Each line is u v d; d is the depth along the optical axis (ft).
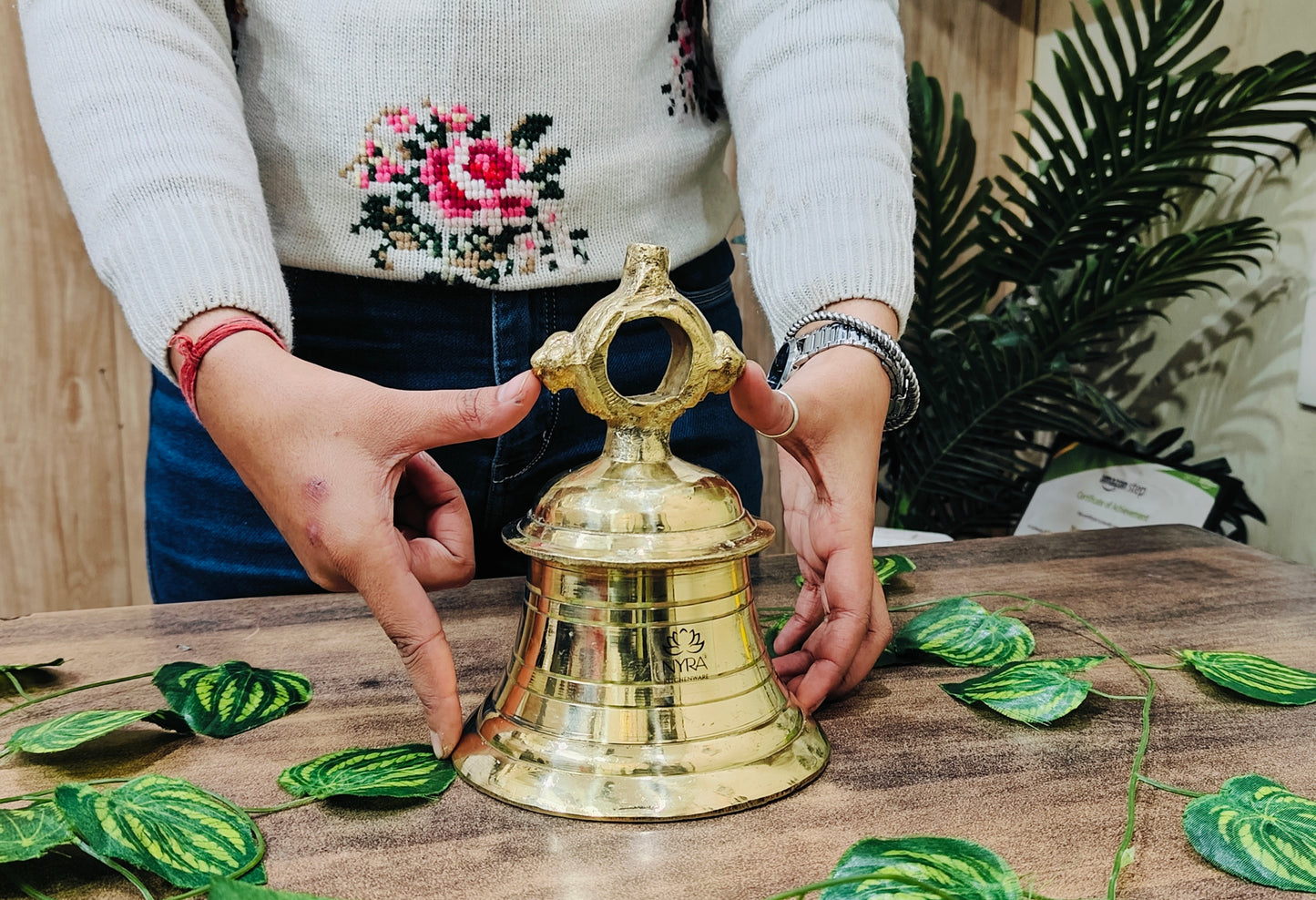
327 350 2.62
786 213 2.29
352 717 1.91
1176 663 2.19
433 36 2.31
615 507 1.60
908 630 2.28
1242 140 3.85
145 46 1.96
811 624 2.10
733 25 2.56
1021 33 5.36
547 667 1.66
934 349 4.68
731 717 1.64
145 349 1.81
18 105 4.29
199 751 1.77
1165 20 3.78
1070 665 2.06
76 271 4.52
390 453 1.61
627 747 1.58
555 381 1.57
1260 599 2.60
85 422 4.69
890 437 4.98
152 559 2.97
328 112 2.38
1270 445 4.05
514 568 3.03
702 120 2.80
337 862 1.42
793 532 2.13
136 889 1.38
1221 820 1.46
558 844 1.47
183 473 2.74
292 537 1.68
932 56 5.22
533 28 2.35
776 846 1.46
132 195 1.84
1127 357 4.80
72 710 1.96
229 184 1.93
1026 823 1.53
